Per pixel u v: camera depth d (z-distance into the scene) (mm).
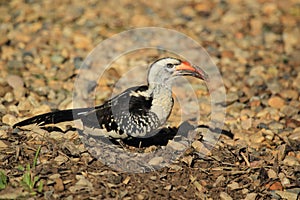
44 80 14203
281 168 10625
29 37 16547
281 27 18000
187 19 18438
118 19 18062
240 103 13617
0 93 12938
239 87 14586
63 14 18078
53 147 9977
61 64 15266
